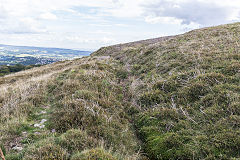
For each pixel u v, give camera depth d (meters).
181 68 8.38
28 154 3.48
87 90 7.11
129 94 8.03
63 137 3.98
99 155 3.40
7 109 5.74
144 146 4.60
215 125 4.25
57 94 7.45
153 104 6.47
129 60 15.84
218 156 3.50
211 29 16.86
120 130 5.01
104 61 15.52
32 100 6.70
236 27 14.70
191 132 4.36
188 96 5.86
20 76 15.44
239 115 4.31
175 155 3.88
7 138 4.17
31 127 4.90
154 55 12.91
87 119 4.95
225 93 5.15
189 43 12.12
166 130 4.80
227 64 6.80
